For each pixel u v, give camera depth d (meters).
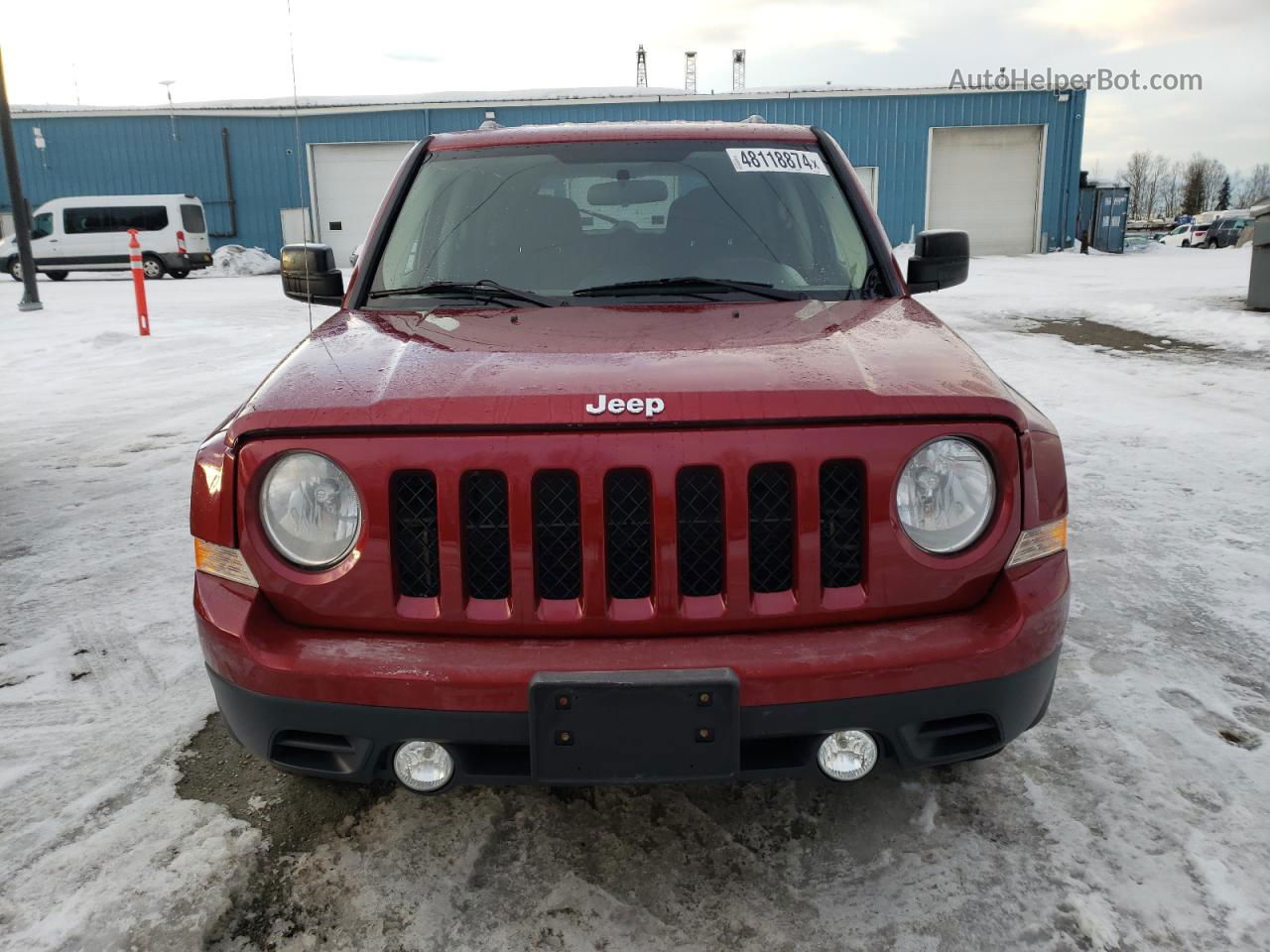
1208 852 2.05
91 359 9.46
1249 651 2.96
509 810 2.25
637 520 1.76
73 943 1.85
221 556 1.86
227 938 1.87
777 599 1.77
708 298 2.58
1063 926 1.86
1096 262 25.11
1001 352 8.93
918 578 1.79
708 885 2.00
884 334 2.20
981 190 29.61
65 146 30.03
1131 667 2.86
